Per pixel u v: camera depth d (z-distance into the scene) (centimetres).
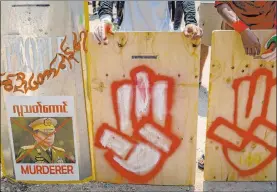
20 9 268
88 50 278
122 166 308
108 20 278
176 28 318
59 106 291
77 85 285
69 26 272
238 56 277
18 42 275
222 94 287
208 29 439
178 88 283
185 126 293
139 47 275
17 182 316
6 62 281
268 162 306
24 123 297
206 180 315
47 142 302
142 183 313
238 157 305
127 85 284
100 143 302
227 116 293
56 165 309
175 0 281
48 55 278
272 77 282
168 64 277
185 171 307
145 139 298
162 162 304
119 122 295
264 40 273
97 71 282
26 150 306
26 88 287
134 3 305
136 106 289
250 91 286
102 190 308
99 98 289
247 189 307
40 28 272
